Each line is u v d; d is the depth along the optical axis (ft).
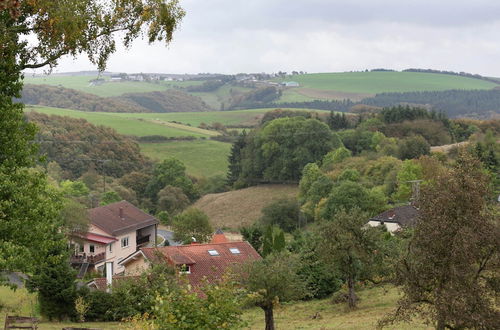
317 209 291.79
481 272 71.77
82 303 118.52
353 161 354.95
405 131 444.14
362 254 131.75
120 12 78.74
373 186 308.60
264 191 386.11
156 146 481.46
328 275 154.10
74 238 206.49
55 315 121.29
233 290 65.21
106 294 122.42
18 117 79.25
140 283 102.01
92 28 78.13
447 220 68.08
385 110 481.87
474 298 66.49
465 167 70.49
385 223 246.27
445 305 66.74
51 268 119.55
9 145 78.07
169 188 361.30
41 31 74.84
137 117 595.47
